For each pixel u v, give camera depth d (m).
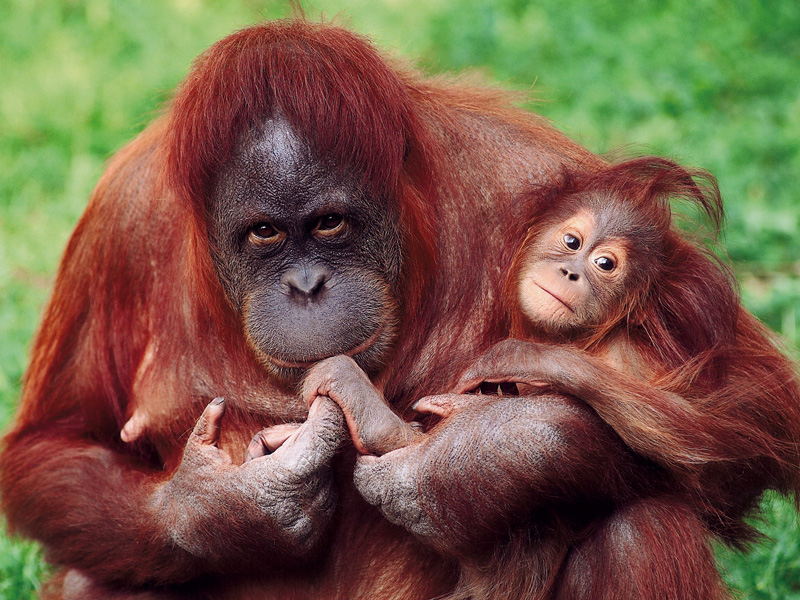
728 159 12.45
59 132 13.79
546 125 6.96
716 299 6.46
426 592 6.16
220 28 16.33
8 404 9.11
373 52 5.89
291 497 5.64
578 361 5.73
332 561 6.16
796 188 12.09
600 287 6.38
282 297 5.64
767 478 6.35
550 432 5.52
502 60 14.84
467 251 6.21
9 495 6.50
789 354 7.34
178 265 6.29
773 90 14.48
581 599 5.71
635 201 6.58
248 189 5.48
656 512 5.71
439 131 6.32
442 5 16.33
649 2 16.53
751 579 7.51
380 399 5.66
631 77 14.25
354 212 5.57
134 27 16.27
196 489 5.83
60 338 6.71
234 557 5.88
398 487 5.57
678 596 5.61
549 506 5.67
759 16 16.02
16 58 15.38
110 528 6.13
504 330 6.31
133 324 6.52
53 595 6.96
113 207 6.48
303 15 6.68
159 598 6.32
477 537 5.59
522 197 6.41
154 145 6.52
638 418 5.64
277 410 6.14
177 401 6.32
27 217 12.36
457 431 5.59
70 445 6.50
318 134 5.44
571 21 15.72
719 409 5.99
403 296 5.98
